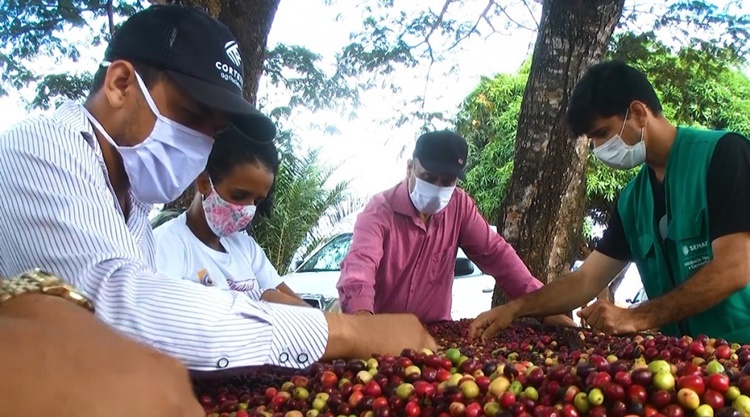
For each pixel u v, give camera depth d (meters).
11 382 0.52
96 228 1.60
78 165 1.66
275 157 2.77
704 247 2.75
